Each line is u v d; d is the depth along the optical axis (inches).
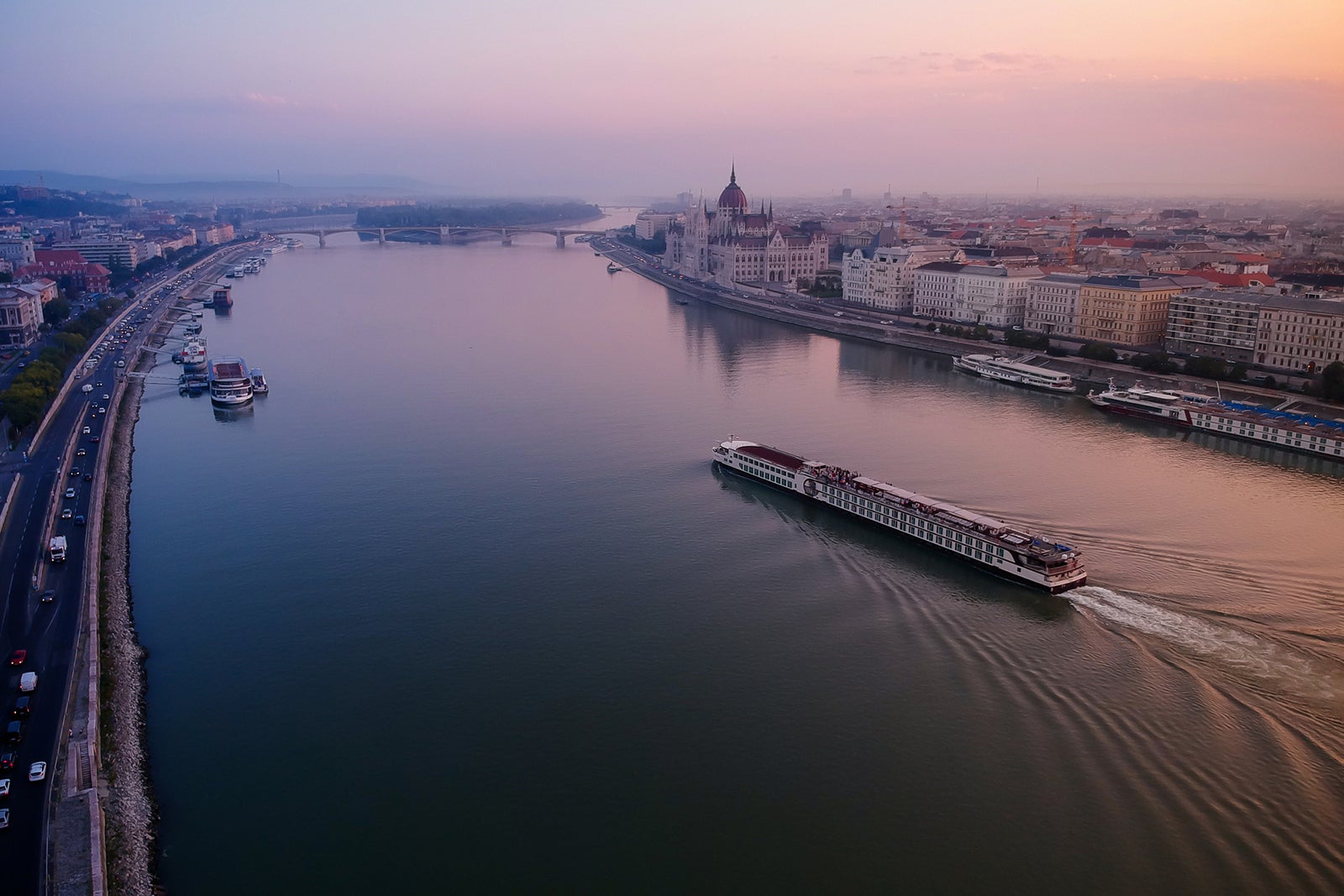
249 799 5723.4
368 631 7677.2
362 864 5216.5
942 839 5334.6
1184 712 6304.1
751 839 5374.0
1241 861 5088.6
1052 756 5999.0
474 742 6245.1
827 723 6387.8
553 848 5319.9
